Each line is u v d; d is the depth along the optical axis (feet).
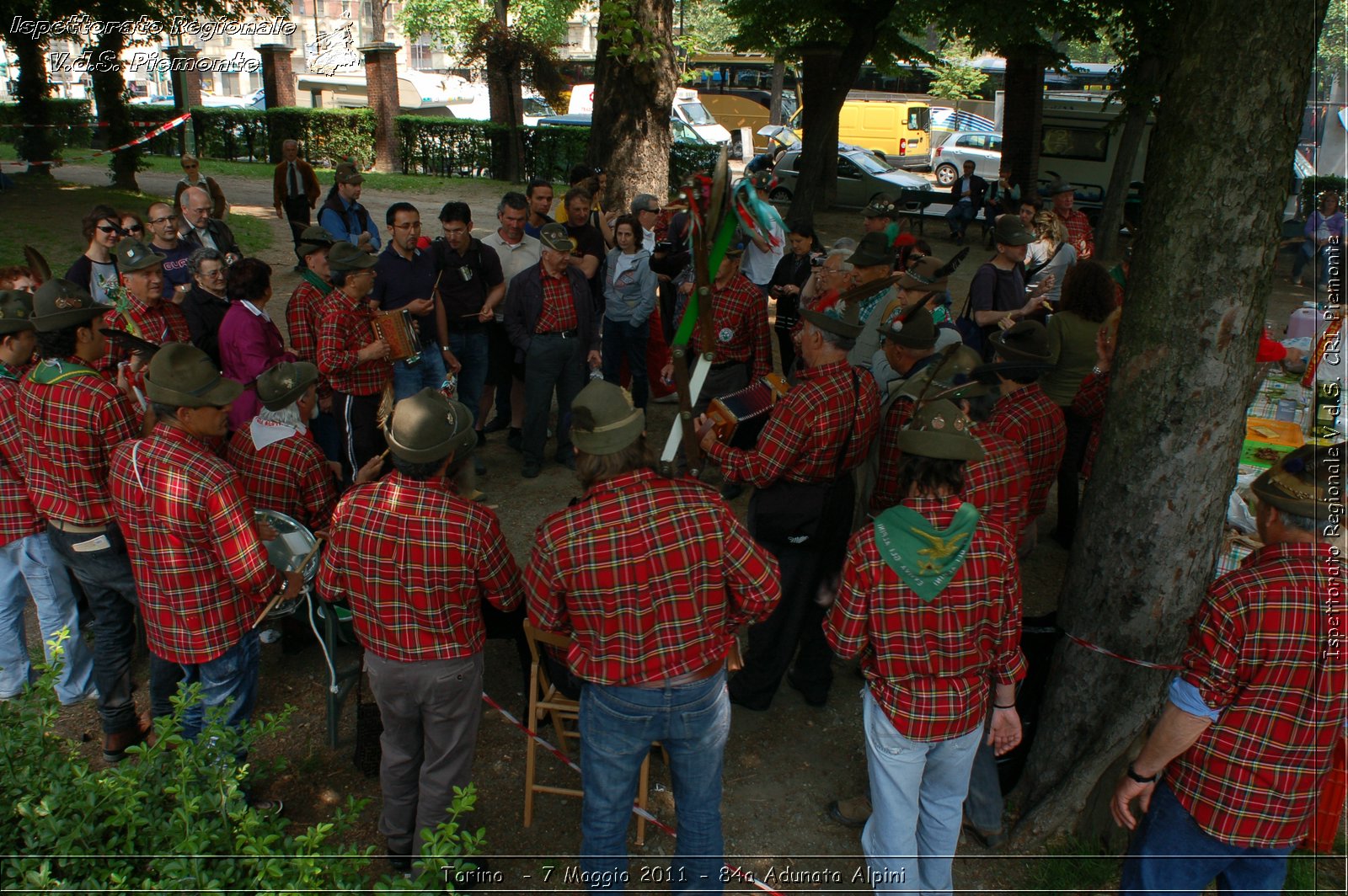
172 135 80.79
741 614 10.16
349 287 16.90
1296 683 8.36
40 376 11.91
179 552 10.87
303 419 17.24
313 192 46.29
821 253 24.57
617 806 10.05
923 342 13.12
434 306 20.03
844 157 72.18
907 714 9.69
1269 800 8.60
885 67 64.03
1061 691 11.98
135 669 15.19
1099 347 17.34
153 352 14.55
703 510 9.48
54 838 9.00
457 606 10.32
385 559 10.00
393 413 10.23
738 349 18.70
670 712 9.64
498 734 13.96
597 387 9.50
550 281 20.90
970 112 117.29
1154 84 46.98
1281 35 9.59
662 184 38.34
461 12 94.27
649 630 9.38
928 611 9.44
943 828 10.43
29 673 13.93
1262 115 9.77
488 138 80.12
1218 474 10.82
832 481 12.88
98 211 21.90
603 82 37.29
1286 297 26.55
